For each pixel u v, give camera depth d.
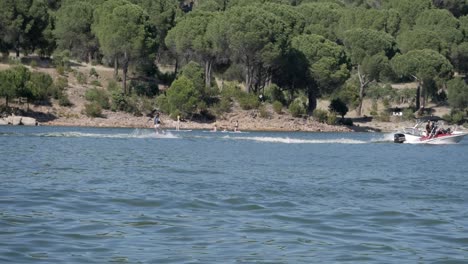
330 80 172.50
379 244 32.91
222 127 160.12
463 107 185.62
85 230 33.97
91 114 153.50
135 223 36.16
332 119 169.62
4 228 33.66
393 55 194.25
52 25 183.75
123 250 30.38
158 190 47.81
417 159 86.88
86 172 58.62
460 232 36.38
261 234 34.47
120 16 162.25
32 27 170.62
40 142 93.75
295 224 37.19
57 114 152.25
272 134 144.62
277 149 96.94
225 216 38.91
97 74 172.50
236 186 51.28
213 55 173.38
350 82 198.12
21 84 147.38
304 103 176.88
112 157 74.75
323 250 31.47
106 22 163.62
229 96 169.12
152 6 191.62
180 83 158.75
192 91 159.25
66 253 29.53
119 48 162.00
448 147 111.44
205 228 35.47
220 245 31.91
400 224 38.22
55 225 34.81
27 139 99.00
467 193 51.53
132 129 145.25
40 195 44.03
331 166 72.56
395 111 187.38
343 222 38.19
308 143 112.62
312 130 165.38
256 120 164.75
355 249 31.78
